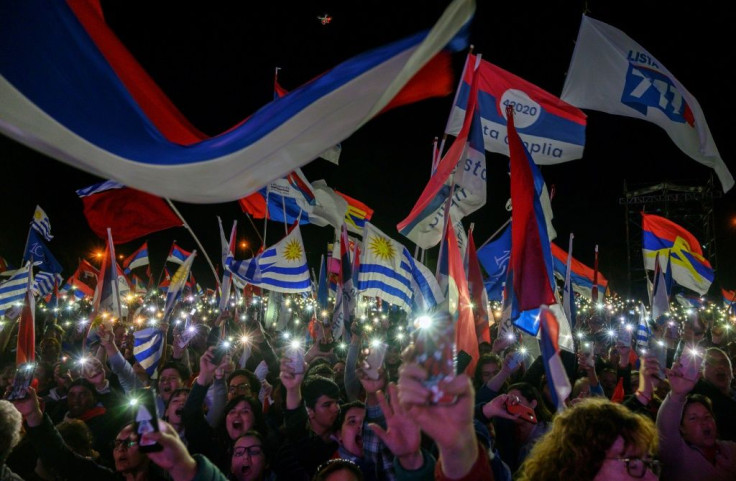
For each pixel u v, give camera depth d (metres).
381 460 3.97
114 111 2.69
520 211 5.25
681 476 3.72
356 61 2.70
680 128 9.06
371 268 8.64
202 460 2.63
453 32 2.35
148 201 10.20
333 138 2.53
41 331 11.22
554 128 9.33
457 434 1.97
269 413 5.20
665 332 8.88
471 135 8.05
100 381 5.60
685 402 3.84
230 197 2.49
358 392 6.10
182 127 3.07
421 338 1.97
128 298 14.63
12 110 2.33
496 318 11.15
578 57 9.38
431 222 8.00
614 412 2.62
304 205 13.44
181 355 7.89
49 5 2.62
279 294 13.66
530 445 4.59
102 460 4.81
